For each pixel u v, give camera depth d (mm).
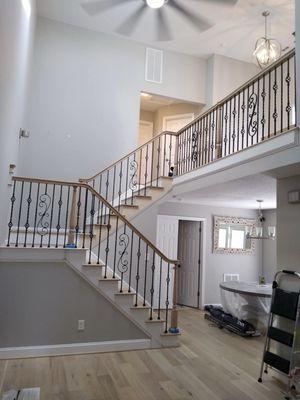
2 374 3268
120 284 4676
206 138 5176
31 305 3799
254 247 7645
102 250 5195
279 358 3268
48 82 6109
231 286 5410
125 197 6078
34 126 5941
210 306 6488
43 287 3863
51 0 5648
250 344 4578
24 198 5723
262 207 7250
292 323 3377
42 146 5961
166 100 7602
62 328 3889
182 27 6027
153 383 3209
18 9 3643
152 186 5676
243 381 3334
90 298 4031
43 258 3871
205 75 7367
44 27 6160
